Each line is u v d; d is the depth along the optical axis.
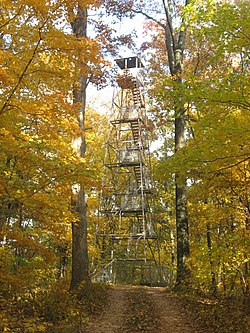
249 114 8.08
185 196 15.74
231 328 7.52
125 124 31.67
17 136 7.17
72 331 7.45
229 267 12.42
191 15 8.26
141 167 24.05
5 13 6.78
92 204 21.78
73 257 12.14
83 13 12.10
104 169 25.30
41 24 6.68
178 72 15.56
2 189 6.50
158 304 11.75
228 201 12.34
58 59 7.27
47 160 6.81
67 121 7.64
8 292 8.88
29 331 6.70
